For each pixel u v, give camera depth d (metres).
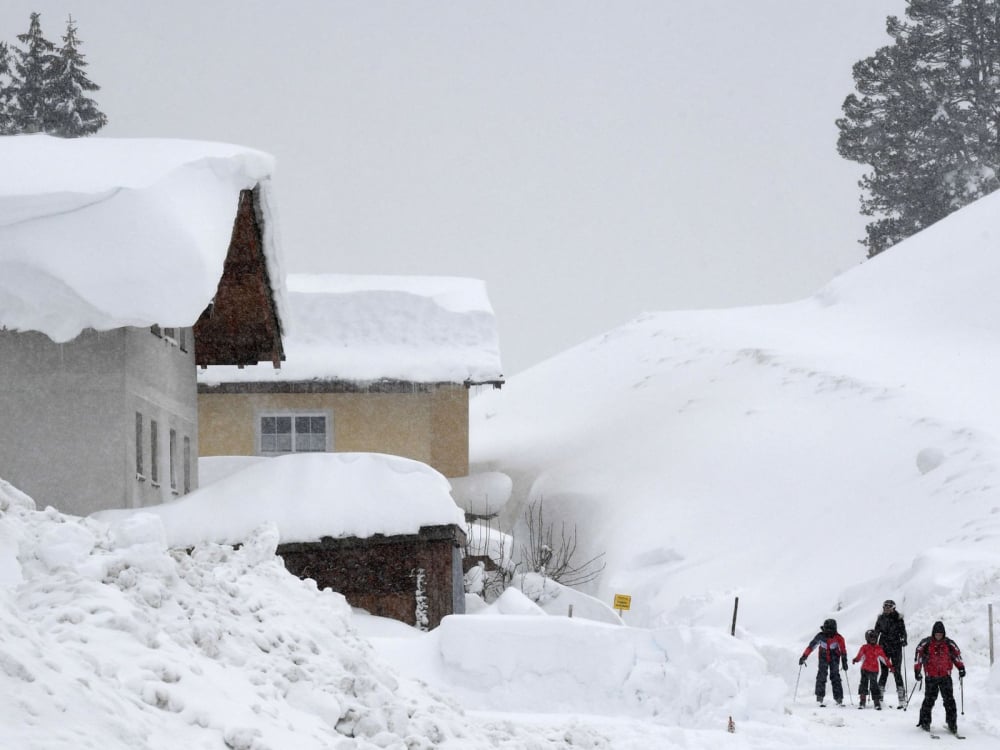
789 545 87.12
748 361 127.38
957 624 52.22
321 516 51.53
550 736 26.34
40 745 13.97
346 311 84.00
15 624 16.77
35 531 24.17
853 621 64.88
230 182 50.12
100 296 44.25
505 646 37.66
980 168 177.12
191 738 16.95
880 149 180.25
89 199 44.91
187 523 49.94
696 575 87.94
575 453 122.25
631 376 141.12
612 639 37.56
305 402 81.00
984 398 105.56
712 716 34.53
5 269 44.41
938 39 179.38
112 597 20.45
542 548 96.81
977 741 33.56
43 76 160.75
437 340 83.50
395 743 21.00
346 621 26.80
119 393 48.50
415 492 53.25
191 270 44.97
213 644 21.00
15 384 48.28
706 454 108.00
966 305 132.75
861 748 31.42
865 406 106.62
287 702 21.00
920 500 83.56
